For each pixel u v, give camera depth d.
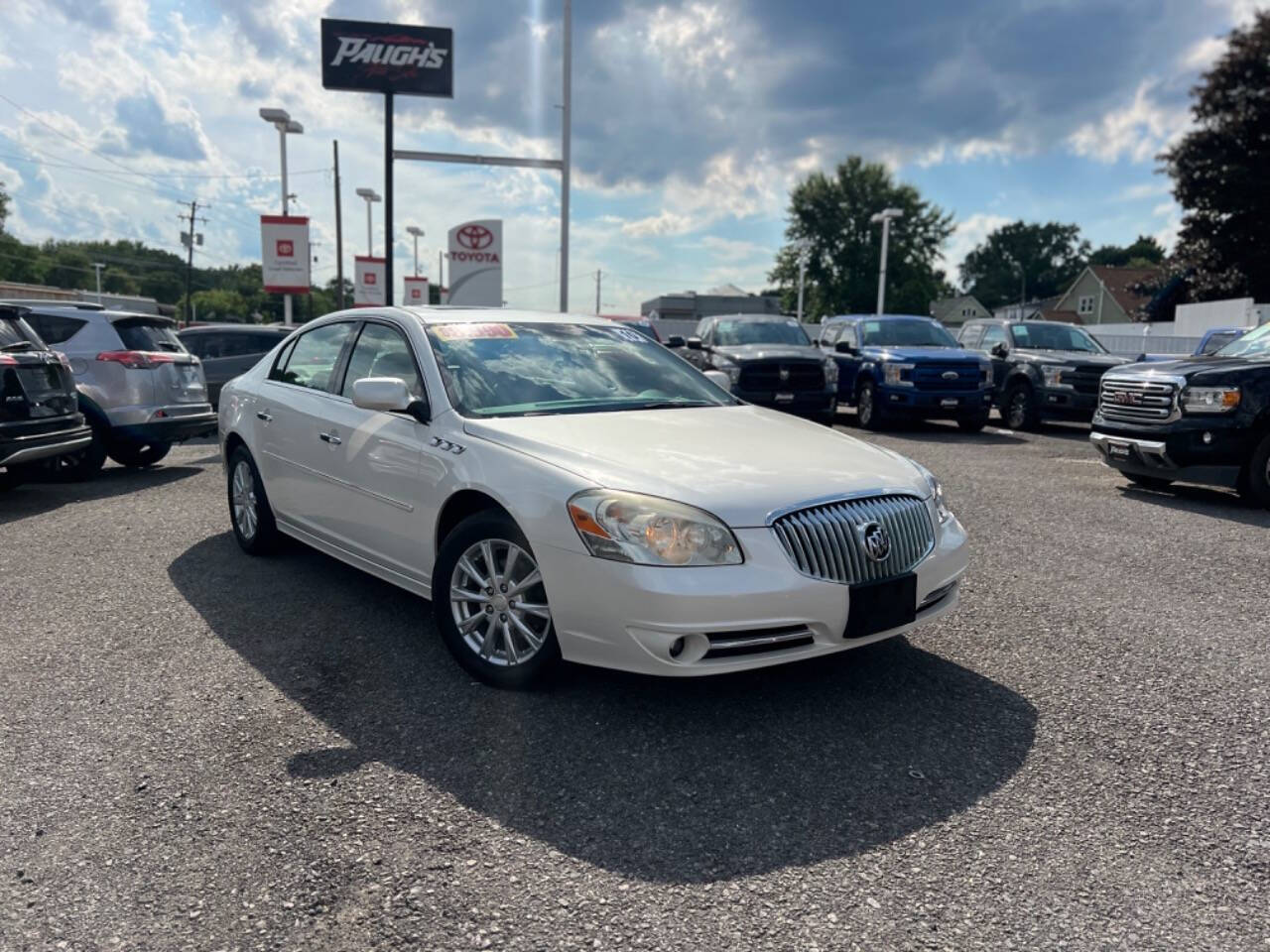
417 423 4.23
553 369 4.62
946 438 13.21
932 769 3.14
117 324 9.29
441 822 2.78
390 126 21.33
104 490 8.60
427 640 4.38
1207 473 7.80
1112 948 2.23
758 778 3.06
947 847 2.67
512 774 3.08
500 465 3.70
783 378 12.84
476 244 24.72
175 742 3.31
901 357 13.69
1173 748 3.30
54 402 7.82
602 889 2.46
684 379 5.01
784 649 3.35
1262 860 2.60
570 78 21.42
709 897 2.43
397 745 3.29
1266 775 3.10
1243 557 6.03
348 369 5.00
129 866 2.55
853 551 3.42
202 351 13.80
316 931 2.28
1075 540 6.49
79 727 3.42
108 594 5.11
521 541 3.59
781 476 3.51
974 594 5.18
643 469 3.47
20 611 4.82
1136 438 8.20
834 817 2.83
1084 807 2.89
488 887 2.47
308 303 76.38
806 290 66.62
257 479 5.73
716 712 3.57
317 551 6.09
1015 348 14.85
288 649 4.25
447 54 21.56
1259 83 32.72
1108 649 4.30
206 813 2.82
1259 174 32.50
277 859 2.59
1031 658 4.18
